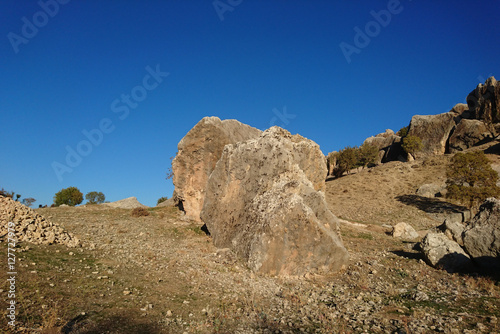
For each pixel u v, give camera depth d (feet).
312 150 64.75
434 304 28.12
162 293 29.22
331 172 257.14
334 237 42.50
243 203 51.16
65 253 36.76
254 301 29.37
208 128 71.92
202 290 31.45
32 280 26.20
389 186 166.30
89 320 21.68
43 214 71.20
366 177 188.34
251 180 51.47
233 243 48.19
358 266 43.75
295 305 28.84
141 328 21.68
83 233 52.75
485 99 197.36
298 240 40.01
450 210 123.34
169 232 61.82
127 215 77.97
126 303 25.62
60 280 27.81
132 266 36.55
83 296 25.54
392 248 57.93
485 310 25.85
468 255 42.78
